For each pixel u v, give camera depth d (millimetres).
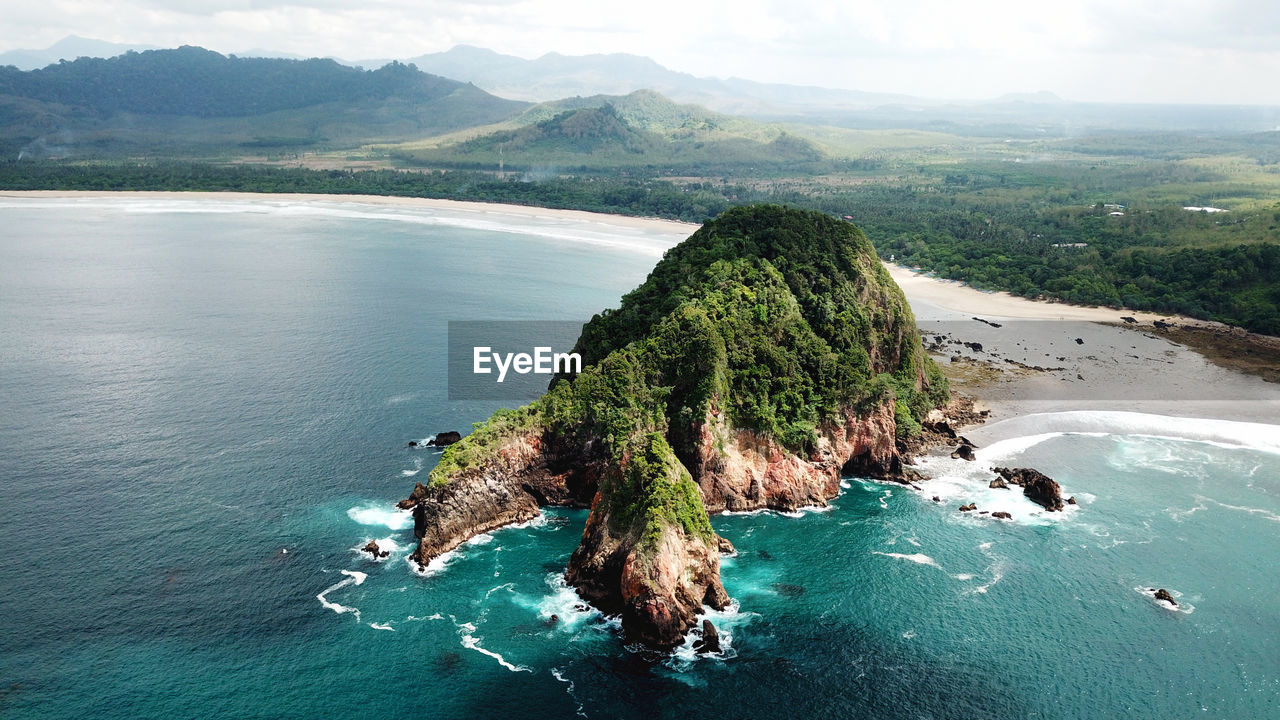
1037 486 125125
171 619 92312
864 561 108000
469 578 101938
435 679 85375
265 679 84188
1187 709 83938
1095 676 88188
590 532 105438
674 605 92875
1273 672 89062
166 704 80438
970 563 108000
